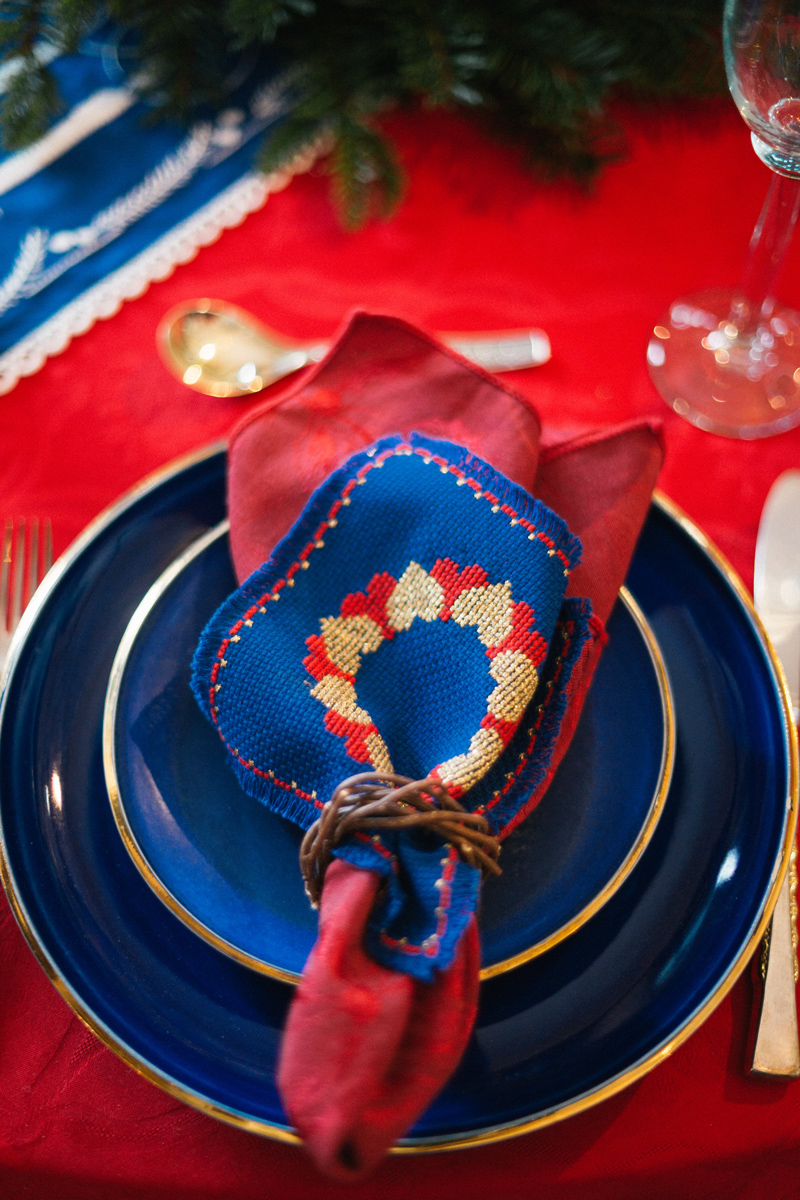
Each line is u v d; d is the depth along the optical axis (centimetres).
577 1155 40
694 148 70
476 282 65
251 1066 39
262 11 60
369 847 37
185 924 41
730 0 48
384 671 42
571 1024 40
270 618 42
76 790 45
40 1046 41
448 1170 39
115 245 65
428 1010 34
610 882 43
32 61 63
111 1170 40
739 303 64
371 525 43
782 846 43
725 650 49
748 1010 42
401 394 49
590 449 49
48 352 62
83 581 49
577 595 45
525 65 61
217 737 46
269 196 67
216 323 62
